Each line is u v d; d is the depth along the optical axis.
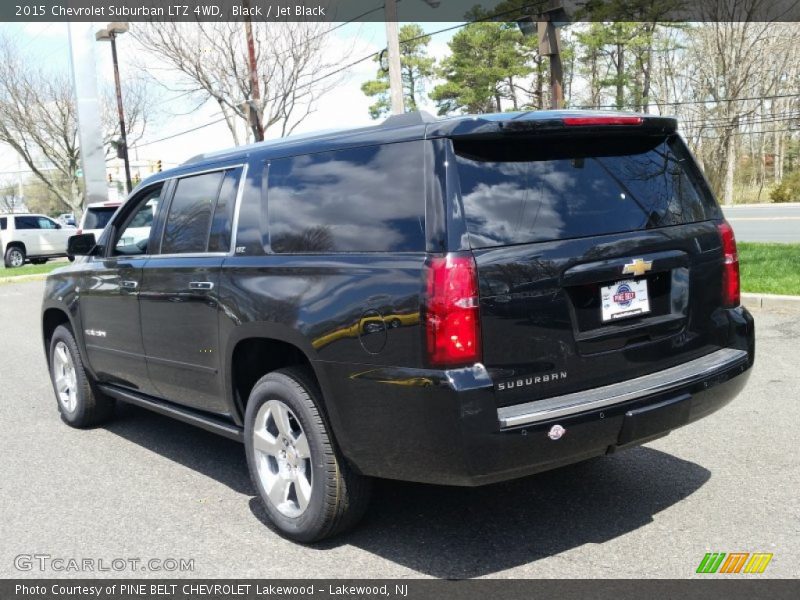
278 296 3.87
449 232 3.23
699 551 3.61
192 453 5.58
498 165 3.42
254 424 4.14
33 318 13.84
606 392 3.45
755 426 5.34
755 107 51.88
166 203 5.04
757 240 20.03
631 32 46.00
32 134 40.56
